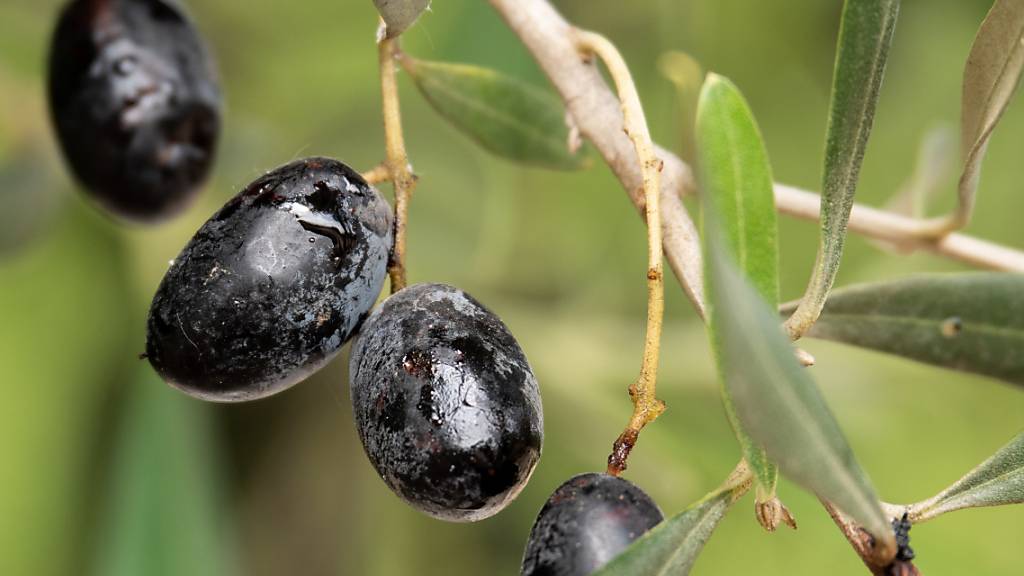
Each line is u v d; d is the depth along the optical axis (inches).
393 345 10.7
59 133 12.5
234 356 10.7
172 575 13.5
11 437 14.3
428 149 14.1
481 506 10.6
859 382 14.3
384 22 11.1
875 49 10.5
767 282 10.3
